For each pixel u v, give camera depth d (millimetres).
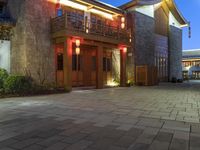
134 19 20109
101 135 4469
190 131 4723
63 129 4918
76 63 16609
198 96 11195
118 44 17031
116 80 19453
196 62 41656
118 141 4102
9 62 13969
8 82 11453
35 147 3824
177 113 6684
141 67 19781
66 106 8023
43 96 11117
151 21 22750
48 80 14180
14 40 13711
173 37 28812
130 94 12078
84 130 4832
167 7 27250
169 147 3775
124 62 17922
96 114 6559
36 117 6160
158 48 25203
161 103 8742
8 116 6309
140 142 4039
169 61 27734
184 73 42719
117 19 19719
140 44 20844
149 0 21234
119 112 6859
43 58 13898
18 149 3744
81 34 13742
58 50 14953
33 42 13336
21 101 9352
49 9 14273
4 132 4711
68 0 15109
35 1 13469
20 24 13297
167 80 27406
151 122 5535
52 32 14062
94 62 17922
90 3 15828
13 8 14133
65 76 13312
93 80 17859
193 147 3768
